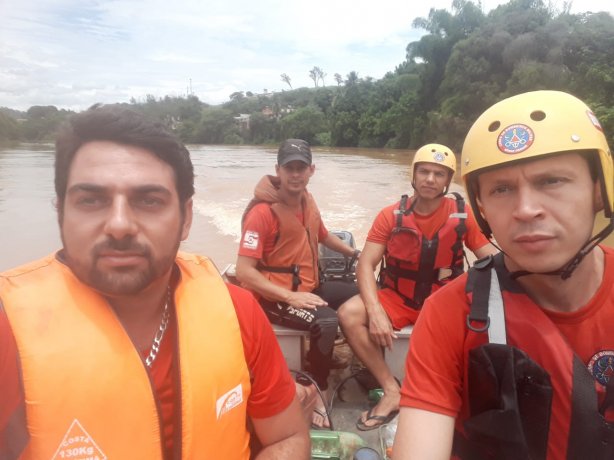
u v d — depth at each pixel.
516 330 1.04
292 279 3.03
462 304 1.12
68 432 1.00
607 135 23.45
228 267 3.84
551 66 31.89
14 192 14.77
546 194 0.95
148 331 1.19
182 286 1.25
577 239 0.96
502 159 0.96
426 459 1.05
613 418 0.99
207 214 11.13
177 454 1.13
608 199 0.98
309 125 76.00
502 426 0.98
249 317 1.33
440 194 2.83
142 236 1.05
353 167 25.94
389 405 2.51
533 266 0.97
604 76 28.06
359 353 2.74
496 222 1.01
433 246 2.80
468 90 38.56
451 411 1.09
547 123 0.94
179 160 1.11
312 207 3.17
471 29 44.53
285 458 1.33
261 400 1.35
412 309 2.87
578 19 37.41
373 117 57.97
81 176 1.03
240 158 40.09
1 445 0.98
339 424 2.55
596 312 1.03
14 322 1.03
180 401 1.13
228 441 1.21
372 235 2.98
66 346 1.03
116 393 1.05
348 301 2.84
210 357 1.18
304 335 2.85
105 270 1.04
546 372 0.97
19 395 1.00
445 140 40.53
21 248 8.03
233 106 119.12
